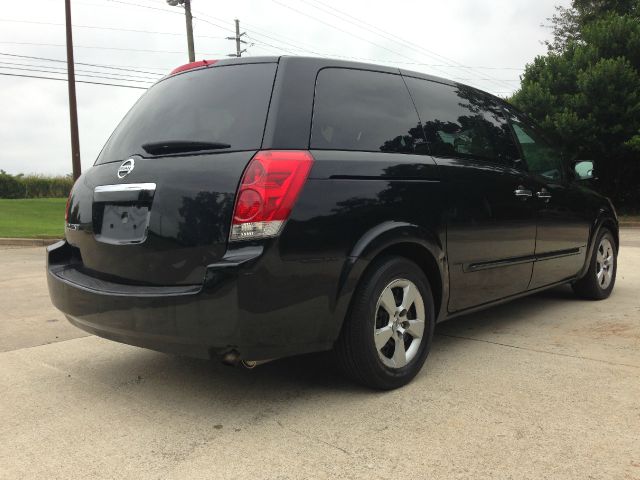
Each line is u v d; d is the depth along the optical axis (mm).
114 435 2584
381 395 2996
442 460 2285
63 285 3025
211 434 2574
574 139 17938
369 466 2250
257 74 2883
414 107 3402
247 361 2607
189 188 2627
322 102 2893
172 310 2529
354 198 2785
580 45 19531
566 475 2156
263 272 2473
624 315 4758
